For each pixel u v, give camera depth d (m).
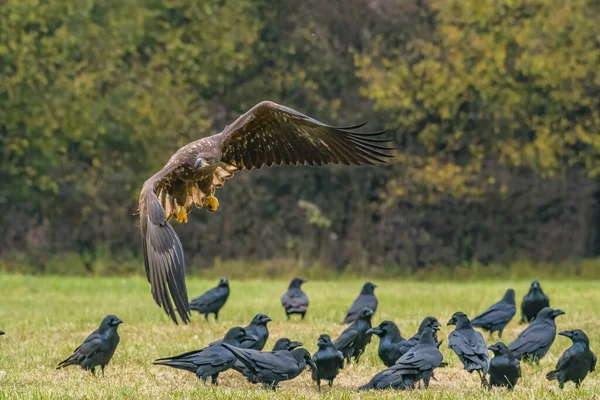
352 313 17.30
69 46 37.22
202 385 11.65
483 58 38.19
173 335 16.17
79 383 11.60
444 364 11.83
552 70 37.88
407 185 38.62
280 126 8.72
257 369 11.24
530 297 17.52
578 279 35.75
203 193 8.50
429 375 11.36
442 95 38.09
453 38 38.41
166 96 38.31
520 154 38.56
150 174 38.12
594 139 37.97
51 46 36.81
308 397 10.59
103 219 37.34
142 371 12.73
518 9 38.41
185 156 8.25
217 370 11.59
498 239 38.53
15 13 35.97
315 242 38.09
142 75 38.50
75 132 37.03
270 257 37.94
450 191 38.22
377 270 37.31
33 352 14.29
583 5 38.22
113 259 36.88
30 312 20.64
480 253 38.50
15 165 36.97
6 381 11.84
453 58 38.50
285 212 38.62
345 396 10.68
